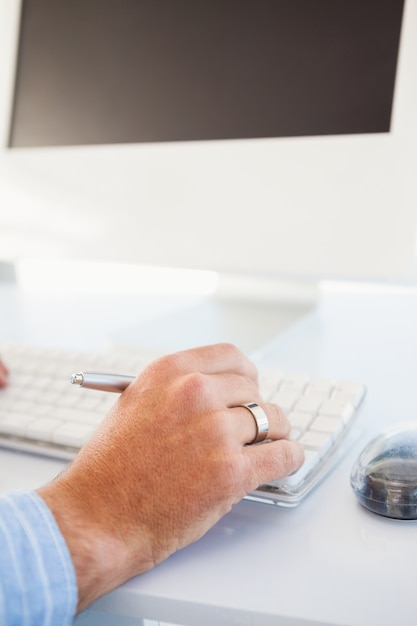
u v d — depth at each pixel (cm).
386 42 57
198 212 64
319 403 47
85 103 71
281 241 60
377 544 35
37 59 74
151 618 31
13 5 74
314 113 60
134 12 68
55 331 82
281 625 29
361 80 58
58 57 73
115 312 94
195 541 35
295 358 69
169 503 33
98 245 70
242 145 61
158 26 67
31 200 73
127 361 57
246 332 75
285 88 61
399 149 55
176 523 33
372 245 56
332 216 58
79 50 71
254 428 39
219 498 34
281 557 33
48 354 60
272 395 49
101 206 69
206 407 37
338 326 84
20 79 75
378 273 56
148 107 68
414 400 57
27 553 31
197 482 34
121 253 69
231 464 34
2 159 74
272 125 62
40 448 45
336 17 59
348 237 57
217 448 35
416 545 34
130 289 116
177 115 66
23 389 53
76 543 32
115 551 32
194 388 37
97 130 71
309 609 29
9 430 47
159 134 67
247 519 38
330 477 43
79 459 37
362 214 56
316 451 42
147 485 34
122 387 41
